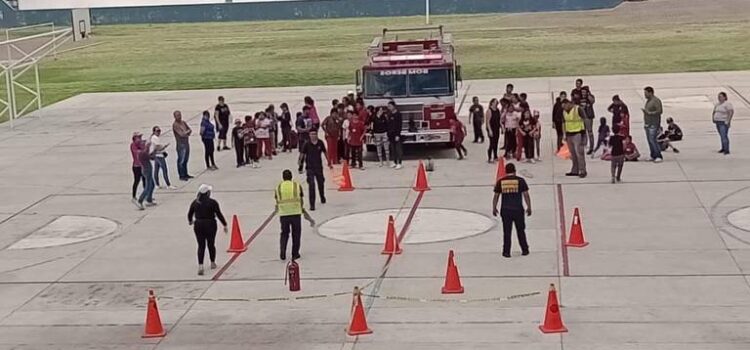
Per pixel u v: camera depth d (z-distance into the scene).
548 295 12.86
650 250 16.19
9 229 20.30
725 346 11.73
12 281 16.27
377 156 26.61
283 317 13.60
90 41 69.94
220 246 17.75
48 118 38.41
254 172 25.11
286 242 16.53
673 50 52.75
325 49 59.88
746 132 27.81
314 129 22.14
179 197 22.52
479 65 50.19
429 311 13.52
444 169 24.44
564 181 22.08
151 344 12.78
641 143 26.86
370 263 16.16
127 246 18.25
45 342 13.07
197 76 51.41
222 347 12.51
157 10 79.75
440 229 18.34
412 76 25.72
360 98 25.86
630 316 12.95
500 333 12.49
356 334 12.68
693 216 18.39
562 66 48.56
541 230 17.81
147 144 21.41
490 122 24.77
